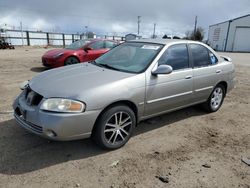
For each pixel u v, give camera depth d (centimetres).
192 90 451
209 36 5203
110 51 475
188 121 480
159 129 435
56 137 304
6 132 391
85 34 4994
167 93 403
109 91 326
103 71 380
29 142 364
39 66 1148
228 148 379
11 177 284
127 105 360
